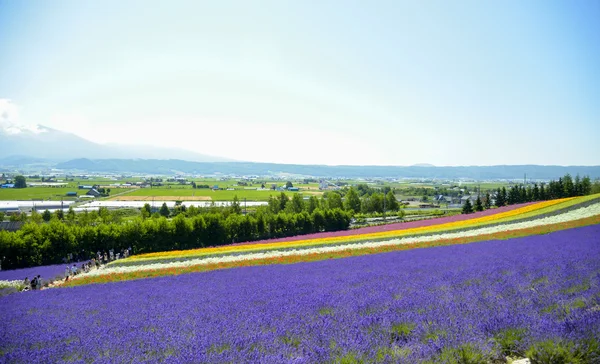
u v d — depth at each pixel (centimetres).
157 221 5438
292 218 6406
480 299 962
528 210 5606
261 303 1201
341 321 848
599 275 1174
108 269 3491
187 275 2556
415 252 2759
